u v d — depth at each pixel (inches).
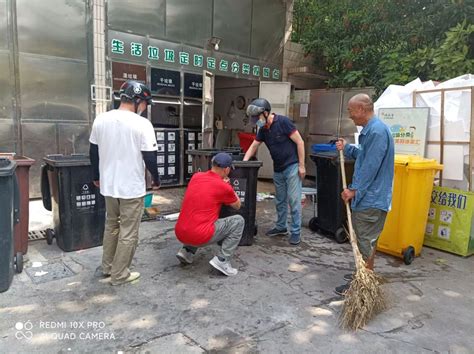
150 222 203.0
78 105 247.3
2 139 226.1
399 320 113.3
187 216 136.0
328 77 377.1
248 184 168.7
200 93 300.4
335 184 179.0
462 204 166.1
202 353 94.4
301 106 353.1
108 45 249.6
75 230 157.3
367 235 125.4
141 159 127.3
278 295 126.3
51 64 235.3
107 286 128.9
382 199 120.8
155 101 274.1
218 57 308.0
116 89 256.7
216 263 138.0
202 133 285.9
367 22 318.3
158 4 267.0
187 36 286.4
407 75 273.4
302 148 170.2
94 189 159.5
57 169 151.5
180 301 120.2
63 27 236.2
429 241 178.2
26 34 225.6
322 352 96.7
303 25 382.0
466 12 250.7
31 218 204.2
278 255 163.3
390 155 119.4
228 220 138.3
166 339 99.9
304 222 215.8
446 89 175.0
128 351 94.3
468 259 165.3
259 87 338.3
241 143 348.8
